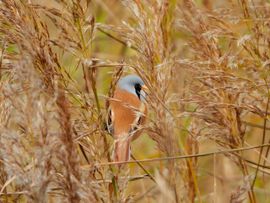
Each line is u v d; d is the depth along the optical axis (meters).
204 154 8.86
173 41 11.16
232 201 8.71
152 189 10.94
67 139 7.58
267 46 9.84
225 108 9.62
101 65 8.61
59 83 8.49
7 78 8.45
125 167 8.46
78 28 8.55
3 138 7.47
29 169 7.46
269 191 11.16
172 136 9.09
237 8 10.24
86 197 7.74
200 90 9.87
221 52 10.08
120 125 8.94
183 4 10.27
